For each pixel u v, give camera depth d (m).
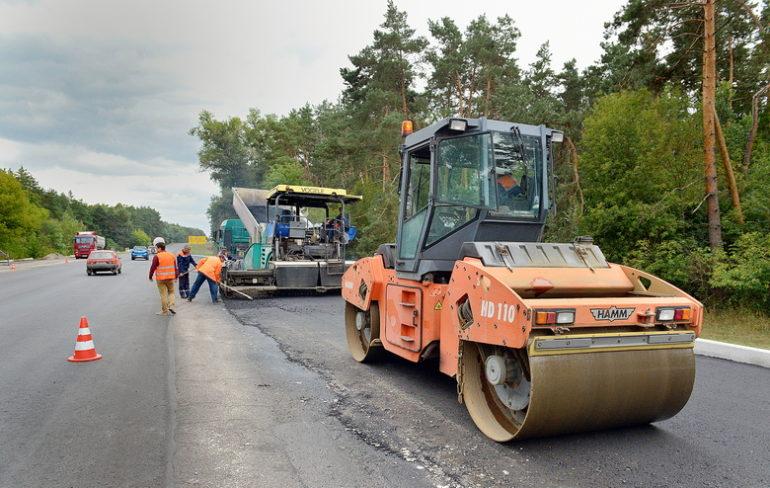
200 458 3.83
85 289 17.14
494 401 4.62
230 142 59.09
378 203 24.56
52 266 34.00
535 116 19.83
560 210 17.97
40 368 6.44
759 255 9.99
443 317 4.88
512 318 3.79
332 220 15.09
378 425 4.54
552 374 3.74
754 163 12.78
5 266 34.00
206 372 6.29
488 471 3.65
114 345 7.82
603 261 4.78
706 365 6.87
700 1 12.91
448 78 25.95
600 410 3.97
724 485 3.49
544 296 4.30
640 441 4.23
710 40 11.66
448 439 4.23
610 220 12.32
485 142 4.98
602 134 12.88
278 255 14.29
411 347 5.51
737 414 4.93
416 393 5.51
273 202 15.27
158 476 3.54
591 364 3.88
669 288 4.41
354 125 28.53
